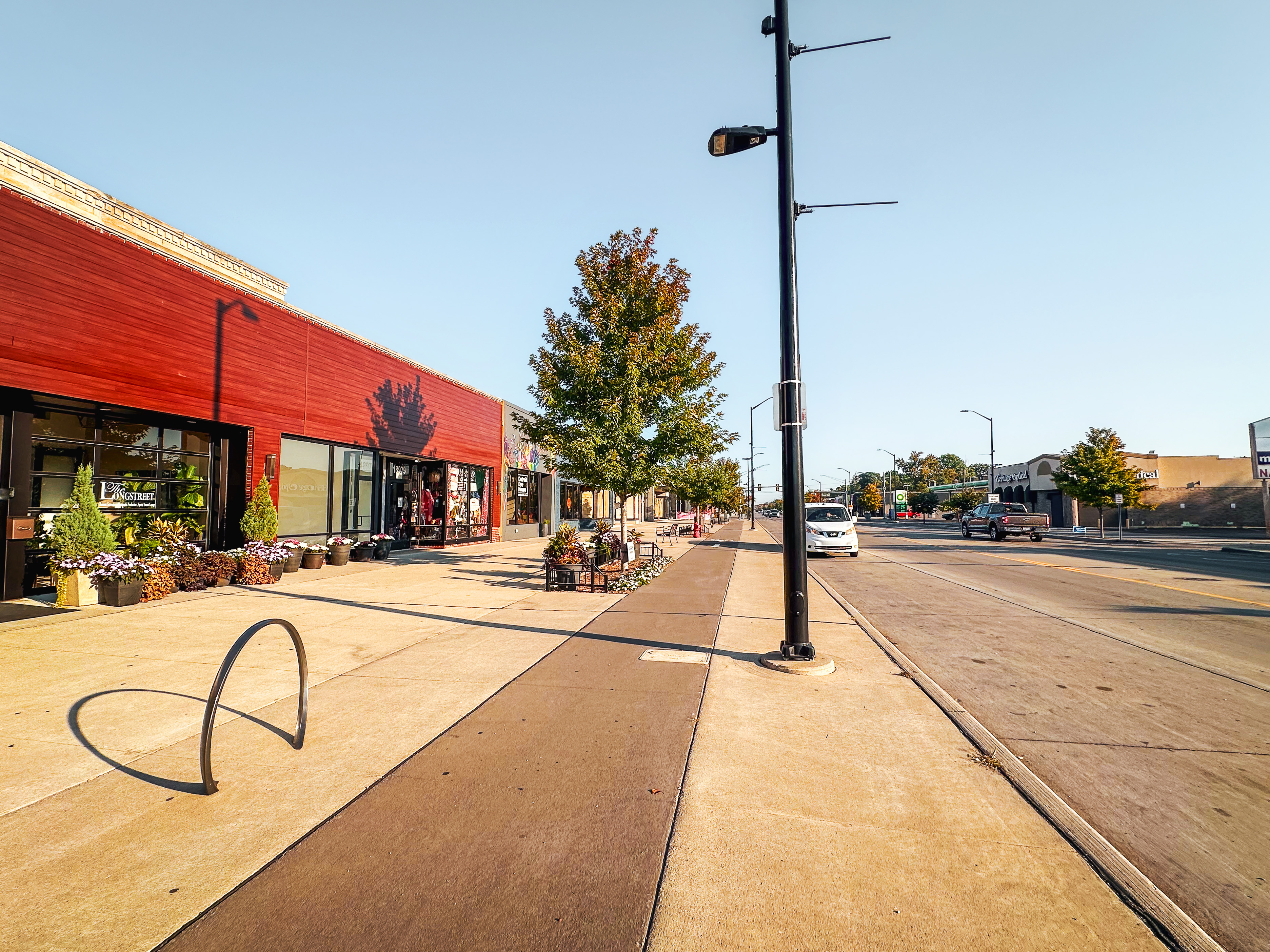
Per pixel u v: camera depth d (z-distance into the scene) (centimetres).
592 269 1384
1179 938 247
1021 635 842
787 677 607
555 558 1197
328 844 312
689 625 856
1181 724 505
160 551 1065
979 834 327
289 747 430
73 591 916
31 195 942
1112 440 3419
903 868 296
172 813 341
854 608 1044
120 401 1073
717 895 274
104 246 1051
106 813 340
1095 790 389
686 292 1398
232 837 318
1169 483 4831
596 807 351
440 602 1028
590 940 245
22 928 249
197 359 1227
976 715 525
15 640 728
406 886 279
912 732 469
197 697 532
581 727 472
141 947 238
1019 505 3316
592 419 1292
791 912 263
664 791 370
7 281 909
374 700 532
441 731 463
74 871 288
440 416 2155
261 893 273
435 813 343
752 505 5056
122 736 445
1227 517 4703
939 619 965
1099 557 2086
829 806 355
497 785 377
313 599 1040
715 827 330
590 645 732
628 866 295
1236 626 908
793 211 684
